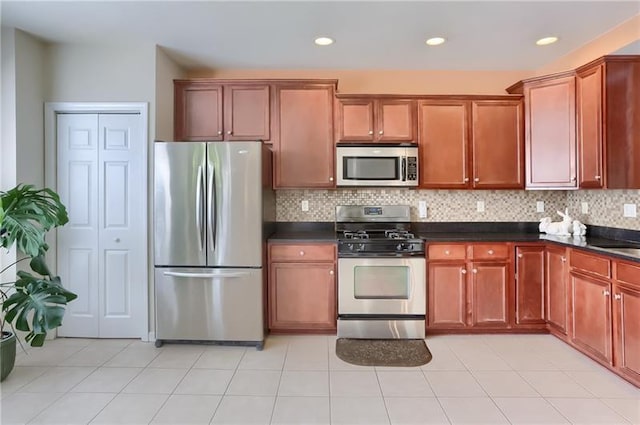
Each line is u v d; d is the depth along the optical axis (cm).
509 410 210
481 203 369
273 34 294
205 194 296
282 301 319
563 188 317
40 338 244
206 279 299
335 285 320
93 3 248
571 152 313
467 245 316
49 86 310
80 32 289
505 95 345
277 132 345
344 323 315
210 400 221
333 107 345
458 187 346
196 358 279
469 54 333
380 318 314
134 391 232
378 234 349
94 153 314
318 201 373
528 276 316
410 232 364
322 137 345
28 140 296
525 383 239
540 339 309
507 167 344
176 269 299
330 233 360
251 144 295
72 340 313
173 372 257
